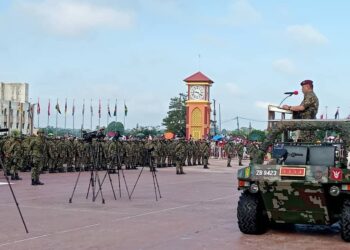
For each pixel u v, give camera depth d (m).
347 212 10.39
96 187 21.11
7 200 16.45
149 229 11.68
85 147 31.28
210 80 55.47
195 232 11.41
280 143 11.79
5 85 92.12
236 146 45.06
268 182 10.45
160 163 37.62
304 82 12.51
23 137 25.31
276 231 11.75
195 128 55.25
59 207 15.02
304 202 10.48
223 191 20.78
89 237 10.61
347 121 11.31
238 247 9.90
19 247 9.52
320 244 10.33
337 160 11.28
